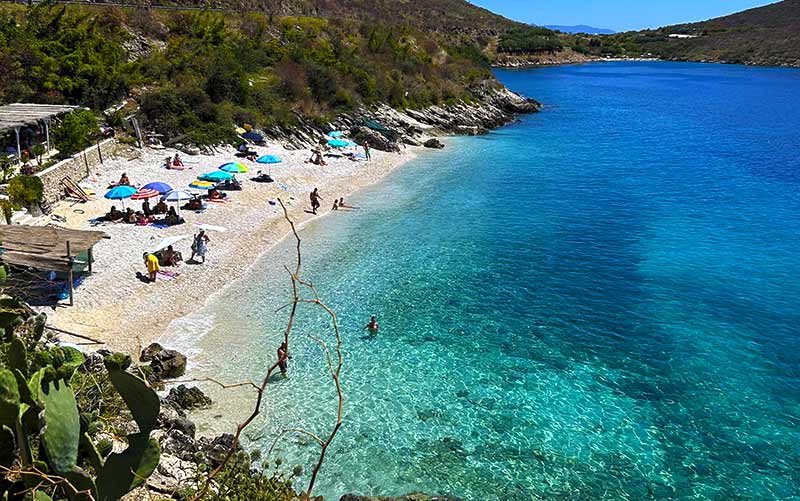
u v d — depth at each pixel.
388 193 49.62
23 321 16.81
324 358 24.83
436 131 76.81
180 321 26.97
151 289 28.88
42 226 29.66
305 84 69.69
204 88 58.97
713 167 61.00
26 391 7.06
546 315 29.11
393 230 40.69
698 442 20.28
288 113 62.94
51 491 6.95
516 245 38.47
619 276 33.91
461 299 30.59
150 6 75.00
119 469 7.19
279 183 48.00
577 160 63.78
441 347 25.95
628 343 26.56
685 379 23.88
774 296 31.39
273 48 75.50
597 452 19.77
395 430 20.64
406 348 25.80
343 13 126.81
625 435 20.58
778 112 101.38
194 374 23.09
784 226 42.62
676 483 18.48
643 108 104.69
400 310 29.22
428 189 51.25
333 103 71.12
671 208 46.94
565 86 139.12
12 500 6.68
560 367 24.64
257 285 31.12
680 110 102.75
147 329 25.77
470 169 58.94
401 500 16.97
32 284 25.86
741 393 22.98
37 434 7.11
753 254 37.31
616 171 59.06
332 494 17.78
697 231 41.62
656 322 28.52
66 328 24.23
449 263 35.28
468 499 17.72
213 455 17.20
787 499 17.92
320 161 55.25
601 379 23.81
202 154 50.97
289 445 19.66
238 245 35.69
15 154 38.19
